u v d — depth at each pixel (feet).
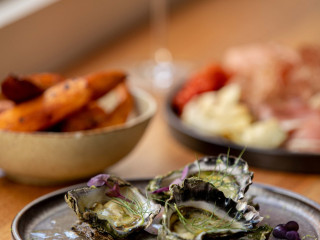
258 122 2.80
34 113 2.10
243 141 2.63
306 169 2.39
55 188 2.19
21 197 2.11
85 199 1.62
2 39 3.30
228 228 1.53
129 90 2.45
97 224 1.56
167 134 2.82
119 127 2.11
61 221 1.73
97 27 4.07
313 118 2.68
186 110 2.94
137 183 1.90
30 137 2.02
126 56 3.92
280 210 1.79
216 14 4.80
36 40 3.54
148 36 4.28
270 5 5.03
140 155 2.54
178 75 3.67
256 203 1.76
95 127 2.20
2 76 3.34
